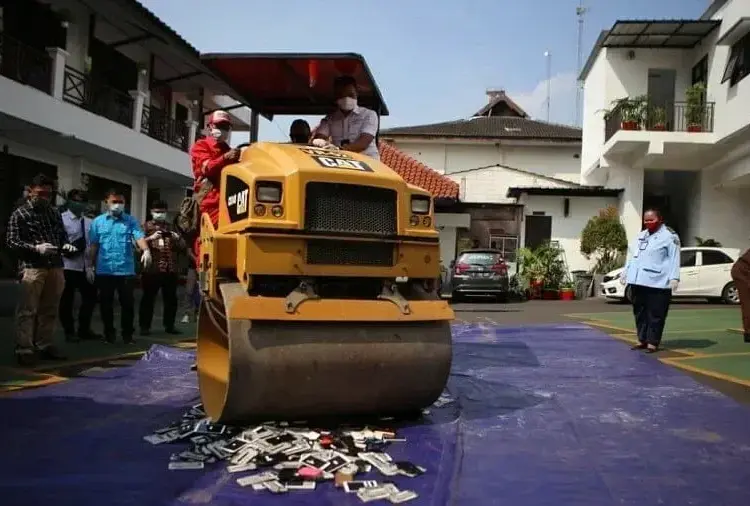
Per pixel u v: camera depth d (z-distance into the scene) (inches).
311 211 173.2
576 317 531.8
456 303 746.8
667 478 152.9
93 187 636.7
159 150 652.1
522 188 913.5
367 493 136.5
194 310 462.3
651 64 889.5
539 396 234.4
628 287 356.2
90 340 362.9
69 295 356.8
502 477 152.5
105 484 142.7
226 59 231.0
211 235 190.9
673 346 365.4
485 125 1244.5
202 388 211.3
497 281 747.4
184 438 174.4
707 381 269.6
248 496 136.9
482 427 194.1
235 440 169.0
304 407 175.3
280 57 228.1
